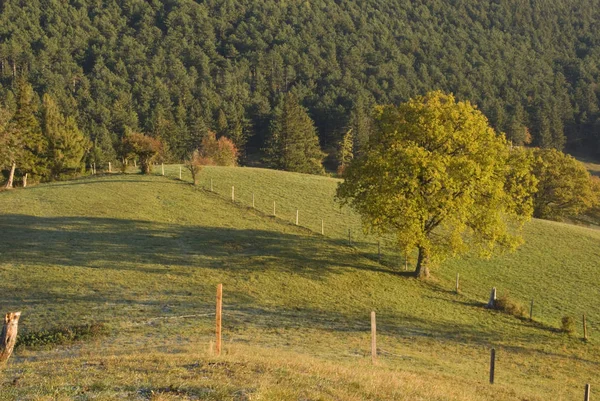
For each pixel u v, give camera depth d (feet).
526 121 574.15
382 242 171.63
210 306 107.86
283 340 89.10
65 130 291.38
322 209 203.21
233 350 71.41
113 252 139.95
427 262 143.84
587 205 269.85
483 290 143.33
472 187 133.69
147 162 236.43
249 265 138.41
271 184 231.91
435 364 85.05
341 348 87.56
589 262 170.30
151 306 105.29
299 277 133.39
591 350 107.86
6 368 57.00
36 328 89.81
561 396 78.07
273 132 441.27
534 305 136.15
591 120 612.70
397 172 131.03
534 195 270.26
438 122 135.85
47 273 120.47
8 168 248.32
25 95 252.21
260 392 47.47
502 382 80.79
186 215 181.98
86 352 74.79
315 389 51.60
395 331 105.60
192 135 477.36
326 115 546.26
